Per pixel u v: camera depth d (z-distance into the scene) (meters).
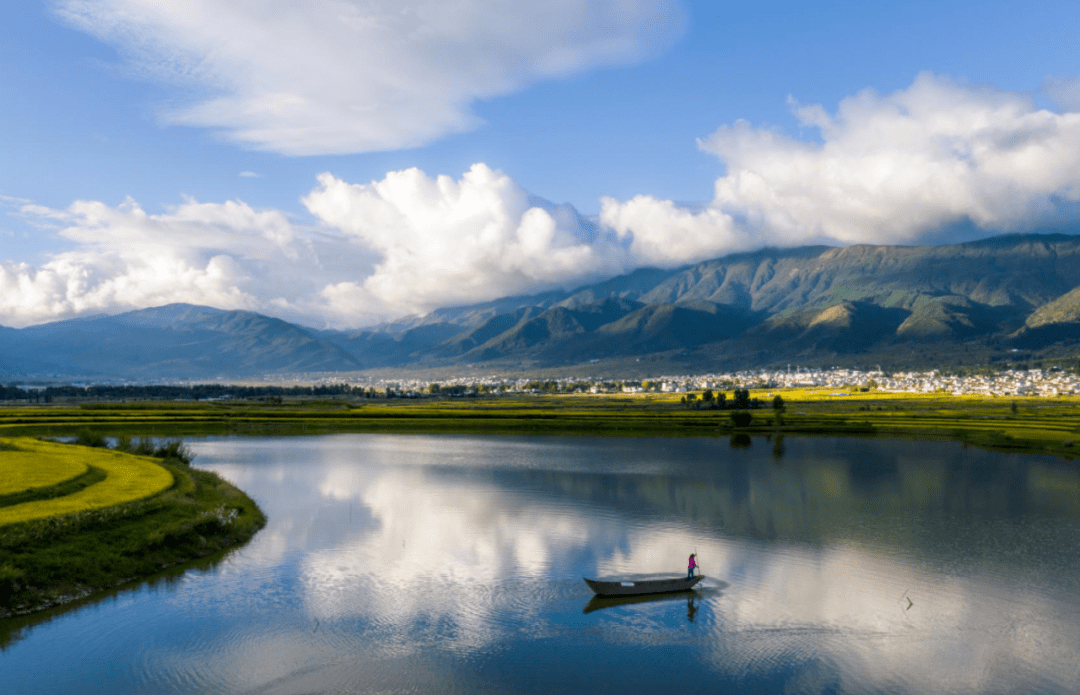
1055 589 66.31
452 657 50.53
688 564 69.88
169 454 129.62
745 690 46.50
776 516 96.31
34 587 57.69
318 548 77.50
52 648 50.50
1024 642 54.59
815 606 61.41
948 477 130.88
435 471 136.88
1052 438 179.50
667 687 46.62
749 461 153.00
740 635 55.22
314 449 173.25
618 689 46.22
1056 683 48.12
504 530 86.94
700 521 92.75
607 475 132.25
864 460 154.25
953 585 67.19
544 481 124.81
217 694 44.69
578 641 53.56
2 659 48.75
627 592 62.88
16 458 106.88
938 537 85.12
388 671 48.16
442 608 59.84
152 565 67.06
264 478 126.75
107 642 51.66
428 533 84.94
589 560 74.12
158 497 81.81
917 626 57.34
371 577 67.56
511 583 66.44
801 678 48.34
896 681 48.00
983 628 57.19
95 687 45.31
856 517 95.88
